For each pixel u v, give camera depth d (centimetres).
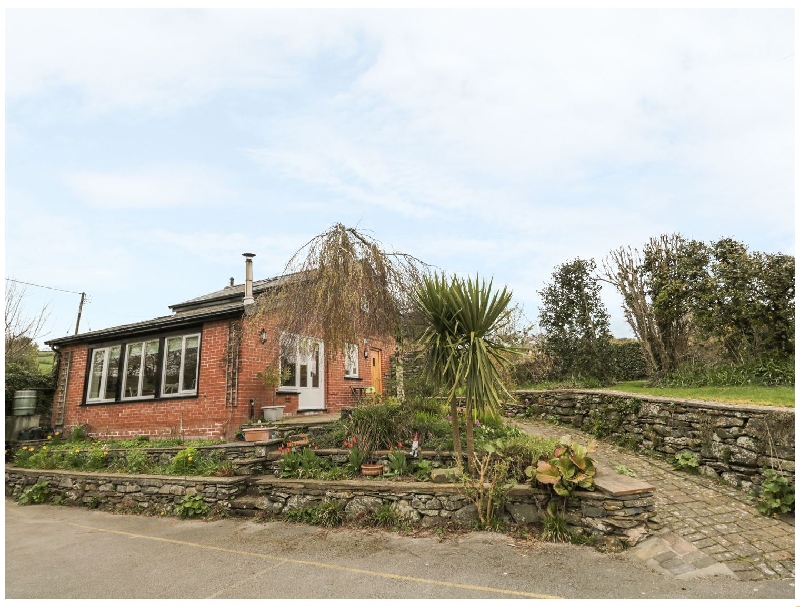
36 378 1416
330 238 822
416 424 778
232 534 648
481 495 578
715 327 1019
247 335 1032
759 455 608
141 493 853
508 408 1189
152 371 1168
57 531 729
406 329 830
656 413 805
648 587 412
